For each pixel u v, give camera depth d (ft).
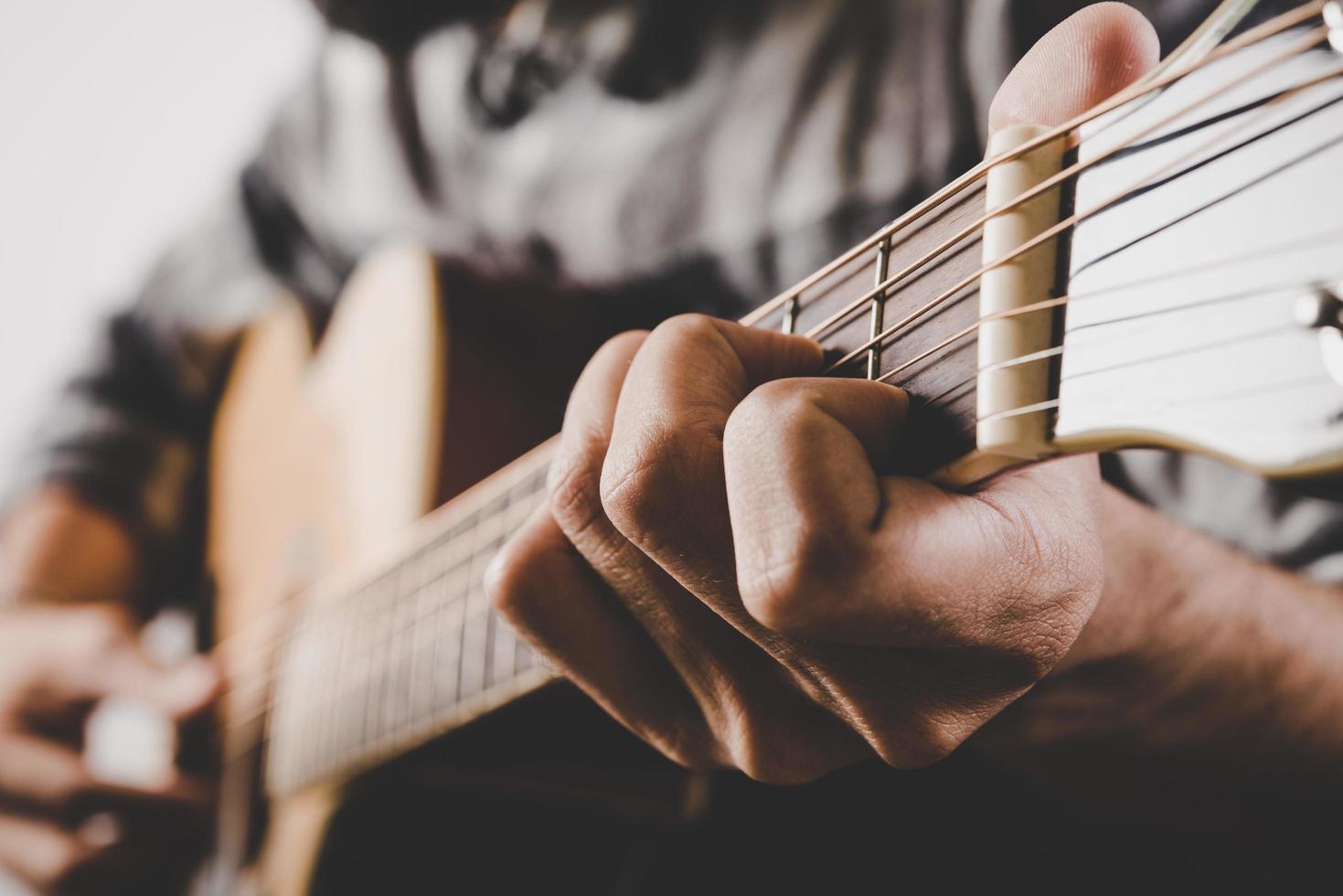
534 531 0.94
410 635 1.40
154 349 2.81
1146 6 1.34
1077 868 1.38
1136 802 1.23
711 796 1.57
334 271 2.78
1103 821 1.27
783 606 0.77
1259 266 0.74
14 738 2.20
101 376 2.82
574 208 2.10
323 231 2.74
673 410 0.83
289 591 2.07
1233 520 1.35
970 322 0.82
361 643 1.56
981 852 1.44
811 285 0.92
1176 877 1.30
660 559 0.85
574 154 2.10
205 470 2.83
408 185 2.48
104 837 2.12
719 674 0.91
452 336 1.93
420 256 2.03
